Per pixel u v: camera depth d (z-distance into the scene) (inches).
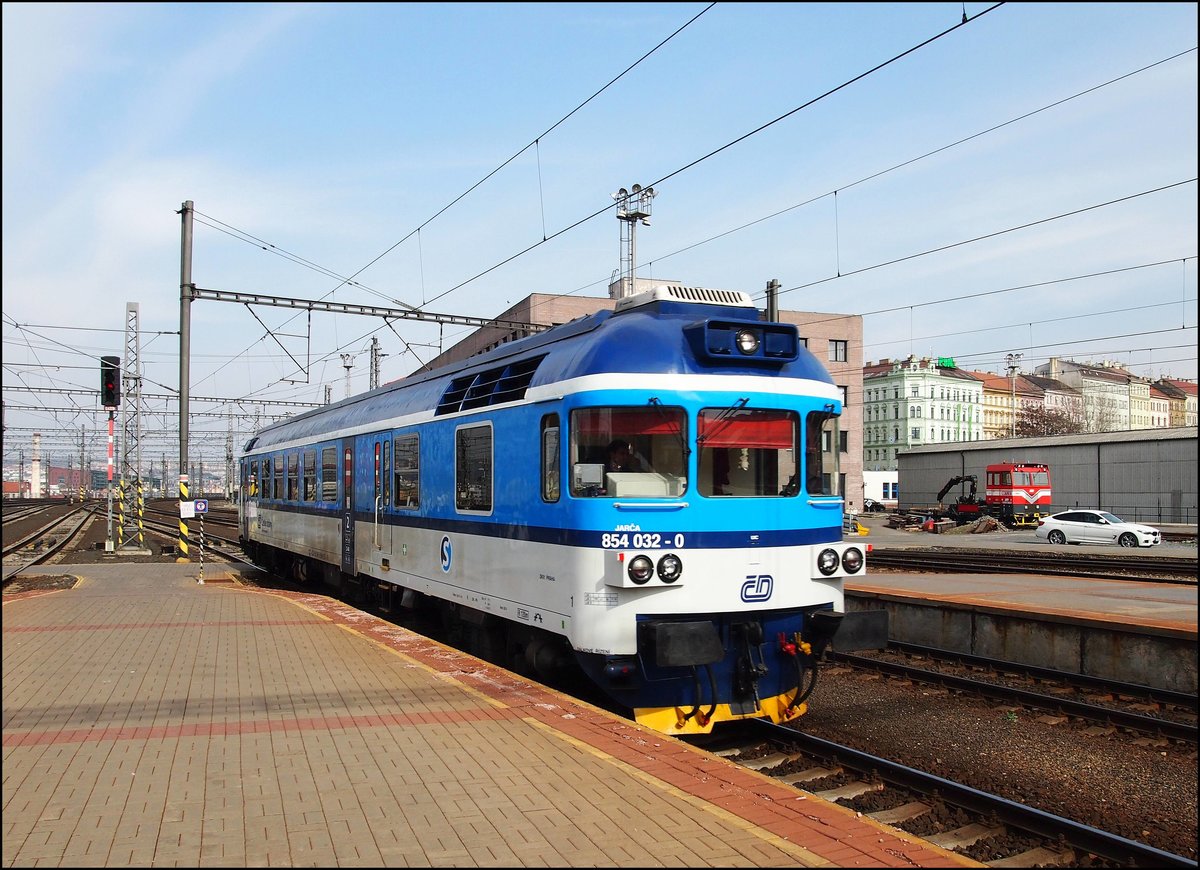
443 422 420.2
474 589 382.6
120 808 195.9
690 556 296.5
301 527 690.8
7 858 169.2
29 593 624.1
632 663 294.8
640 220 1502.2
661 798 204.2
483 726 264.2
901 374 3631.9
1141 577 703.7
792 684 319.9
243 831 183.2
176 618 485.7
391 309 947.3
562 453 313.3
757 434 312.8
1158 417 4347.9
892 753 316.2
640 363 302.0
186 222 848.3
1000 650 485.4
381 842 177.8
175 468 4854.8
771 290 903.1
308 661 363.3
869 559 956.0
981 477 2156.7
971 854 227.9
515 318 1691.7
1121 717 345.7
